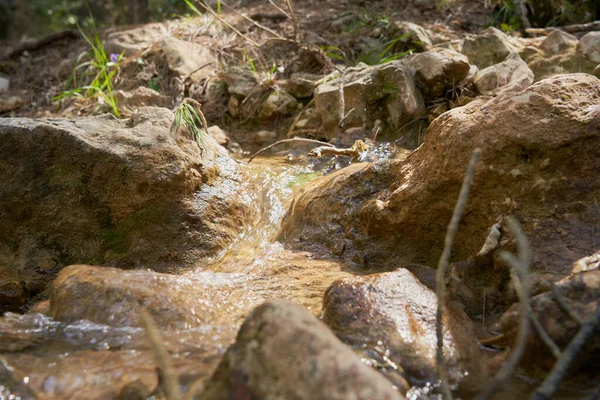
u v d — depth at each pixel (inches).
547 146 66.4
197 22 125.3
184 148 81.1
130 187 77.2
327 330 51.8
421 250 72.2
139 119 83.8
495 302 64.6
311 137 96.4
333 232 75.9
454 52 96.4
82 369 55.6
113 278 64.5
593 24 108.0
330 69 106.9
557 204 66.1
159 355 47.8
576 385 55.3
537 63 98.3
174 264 76.1
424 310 60.1
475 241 69.6
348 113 91.7
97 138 79.7
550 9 116.4
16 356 57.7
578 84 69.1
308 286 68.2
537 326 53.6
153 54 114.7
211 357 56.6
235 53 114.8
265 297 66.3
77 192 78.1
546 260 63.4
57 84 120.4
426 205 71.1
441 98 95.1
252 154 95.2
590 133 65.7
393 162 77.7
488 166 68.1
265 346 50.3
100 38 129.2
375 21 117.3
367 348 57.2
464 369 56.8
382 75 94.7
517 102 69.0
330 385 47.8
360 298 60.1
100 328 60.9
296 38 108.7
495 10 120.0
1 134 78.9
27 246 78.6
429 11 121.6
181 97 105.3
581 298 56.9
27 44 130.8
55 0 257.8
